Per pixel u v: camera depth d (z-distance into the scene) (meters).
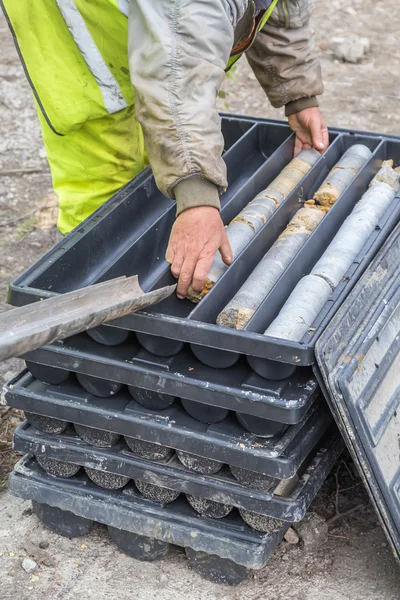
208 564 2.11
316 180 2.62
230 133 2.97
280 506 1.92
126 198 2.43
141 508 2.10
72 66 2.41
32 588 2.13
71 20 2.30
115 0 2.18
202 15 1.83
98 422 2.02
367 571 2.14
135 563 2.20
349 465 2.47
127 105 2.49
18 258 3.51
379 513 1.90
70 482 2.18
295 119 2.75
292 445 1.90
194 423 1.95
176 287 2.06
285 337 1.88
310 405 1.86
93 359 1.94
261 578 2.14
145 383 1.91
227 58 1.94
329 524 2.29
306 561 2.18
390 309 2.01
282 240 2.29
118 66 2.40
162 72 1.84
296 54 2.61
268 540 2.00
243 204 2.52
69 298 1.70
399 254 2.18
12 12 2.37
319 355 1.75
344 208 2.44
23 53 2.43
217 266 2.13
